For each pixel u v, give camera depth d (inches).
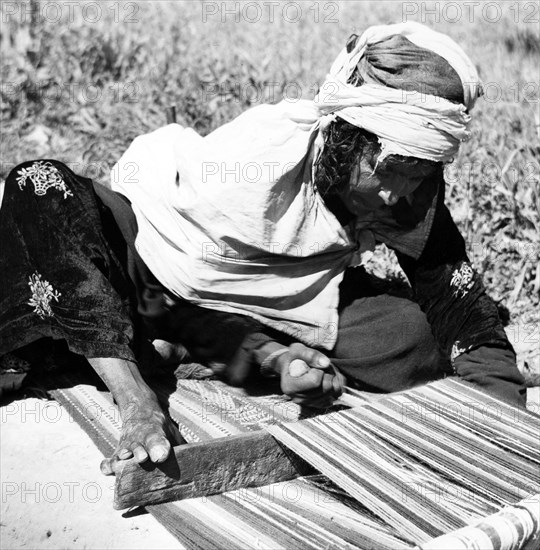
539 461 98.0
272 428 103.2
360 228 124.0
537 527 84.4
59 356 127.5
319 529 93.9
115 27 222.2
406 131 106.9
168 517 96.6
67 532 99.1
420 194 121.2
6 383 125.1
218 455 100.3
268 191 113.3
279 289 120.6
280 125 115.0
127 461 96.7
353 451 99.3
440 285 128.5
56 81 207.6
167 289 124.4
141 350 122.6
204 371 127.6
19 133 196.5
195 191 116.6
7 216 120.3
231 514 97.1
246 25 236.4
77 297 113.2
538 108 212.8
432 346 124.4
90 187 123.0
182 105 206.5
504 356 124.6
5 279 119.7
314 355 114.7
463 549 80.7
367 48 109.8
